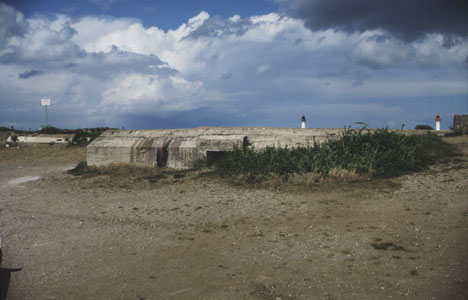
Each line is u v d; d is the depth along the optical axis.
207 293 3.67
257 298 3.51
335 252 4.61
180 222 6.45
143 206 7.76
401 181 8.33
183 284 3.90
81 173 12.48
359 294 3.48
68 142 23.16
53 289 3.84
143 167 12.63
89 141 22.83
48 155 19.52
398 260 4.19
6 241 5.53
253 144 12.02
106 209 7.59
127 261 4.62
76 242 5.44
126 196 8.84
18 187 10.61
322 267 4.18
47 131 27.73
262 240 5.27
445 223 5.31
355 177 8.91
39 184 10.95
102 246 5.24
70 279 4.09
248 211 6.97
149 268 4.38
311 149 10.58
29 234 5.91
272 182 9.21
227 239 5.40
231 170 10.69
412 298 3.33
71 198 8.80
